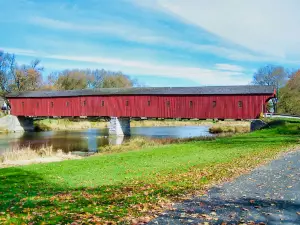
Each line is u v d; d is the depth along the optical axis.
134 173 14.02
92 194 10.21
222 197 9.05
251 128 37.97
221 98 39.88
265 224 6.82
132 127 62.22
